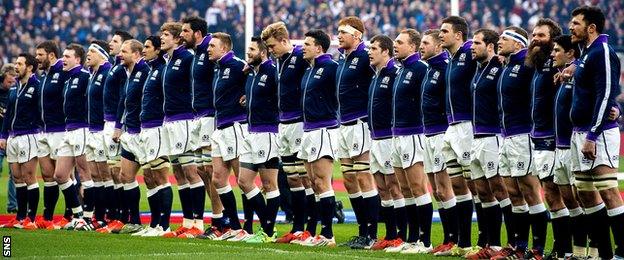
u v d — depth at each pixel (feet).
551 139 78.33
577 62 75.36
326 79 93.30
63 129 114.42
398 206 90.53
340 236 104.27
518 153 79.82
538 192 80.53
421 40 87.20
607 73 73.20
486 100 82.17
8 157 116.98
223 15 238.68
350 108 92.32
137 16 264.52
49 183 114.83
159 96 104.27
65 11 270.46
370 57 90.07
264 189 98.22
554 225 80.33
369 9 222.28
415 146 87.81
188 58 102.83
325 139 93.56
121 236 101.14
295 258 78.02
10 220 120.88
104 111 110.42
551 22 78.54
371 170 91.35
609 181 74.74
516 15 254.68
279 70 96.12
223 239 98.63
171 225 118.01
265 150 96.84
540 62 78.18
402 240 90.43
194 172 102.78
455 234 86.28
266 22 218.79
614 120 75.20
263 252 83.30
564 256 80.18
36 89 115.85
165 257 78.89
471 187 85.30
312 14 217.56
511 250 81.15
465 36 84.74
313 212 96.58
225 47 99.30
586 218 77.71
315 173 93.81
